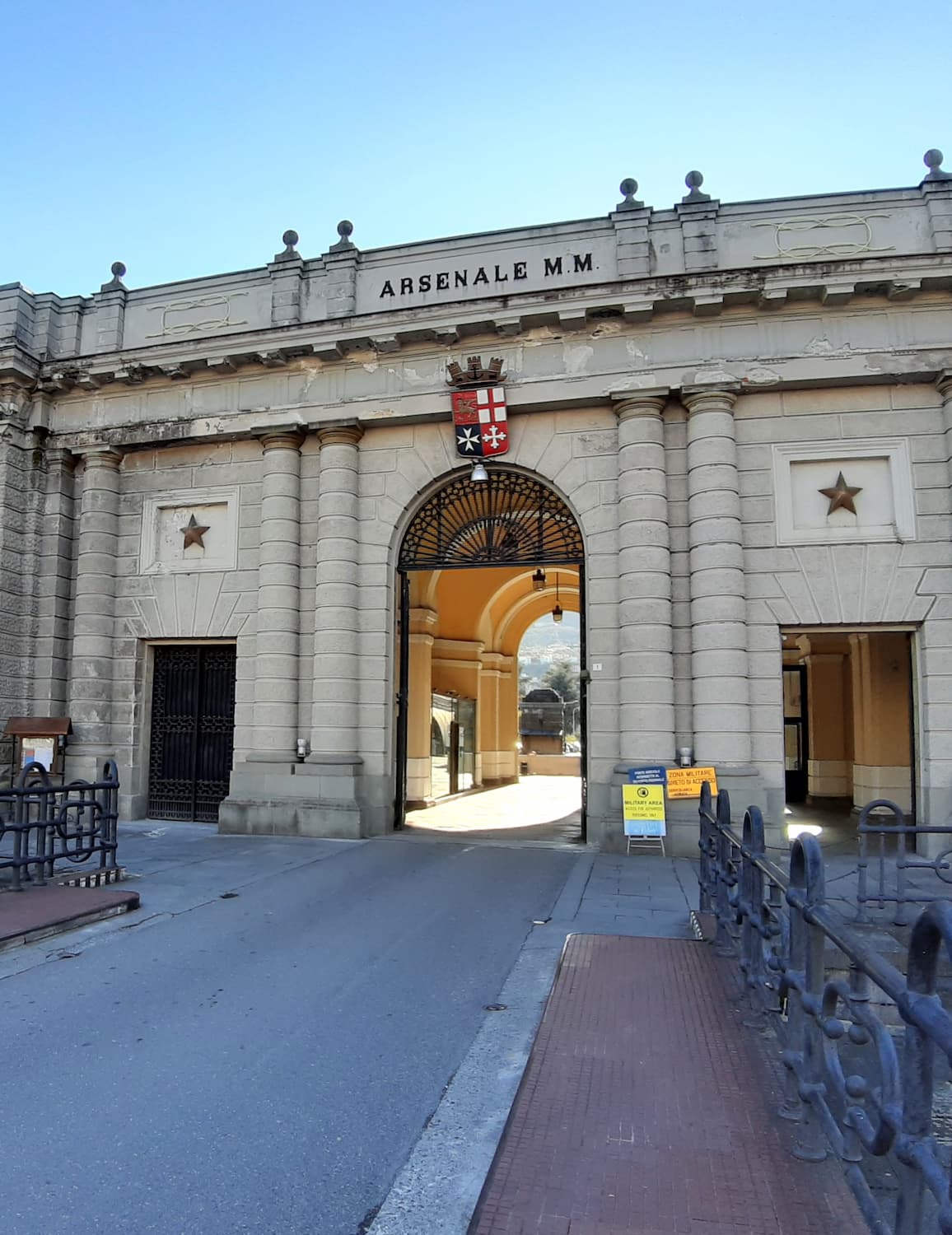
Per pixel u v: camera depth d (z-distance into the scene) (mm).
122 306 15305
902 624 11977
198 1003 5723
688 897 8914
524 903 8688
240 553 14477
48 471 15406
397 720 14250
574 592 26844
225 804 13320
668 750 11938
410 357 13570
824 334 12172
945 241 12070
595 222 13172
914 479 12055
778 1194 3383
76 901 7996
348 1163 3744
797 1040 3912
